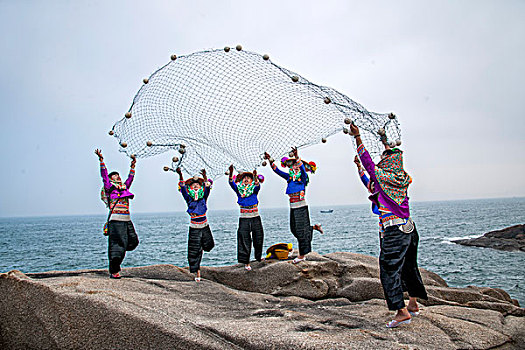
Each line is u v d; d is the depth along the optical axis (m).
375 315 5.26
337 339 4.01
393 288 4.50
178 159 7.48
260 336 4.07
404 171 4.82
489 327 4.86
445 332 4.50
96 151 7.18
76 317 4.78
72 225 151.12
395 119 5.43
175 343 4.17
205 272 8.24
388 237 4.64
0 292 5.55
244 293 7.07
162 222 149.00
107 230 7.14
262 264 8.20
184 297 6.10
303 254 7.94
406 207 4.67
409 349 3.88
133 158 7.43
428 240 38.91
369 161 4.73
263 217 147.88
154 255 32.38
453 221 77.31
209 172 7.84
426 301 6.74
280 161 8.03
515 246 28.81
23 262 31.34
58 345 4.83
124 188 7.28
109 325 4.56
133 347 4.38
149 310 4.69
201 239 7.73
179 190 7.93
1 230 108.44
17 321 5.30
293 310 5.83
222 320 4.75
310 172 8.35
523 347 4.48
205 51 6.24
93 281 6.05
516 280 17.97
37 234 83.00
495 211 132.25
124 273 7.85
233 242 42.53
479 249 29.66
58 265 29.06
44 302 5.08
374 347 3.86
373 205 5.25
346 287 7.20
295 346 3.85
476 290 8.94
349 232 56.00
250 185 8.12
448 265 22.64
